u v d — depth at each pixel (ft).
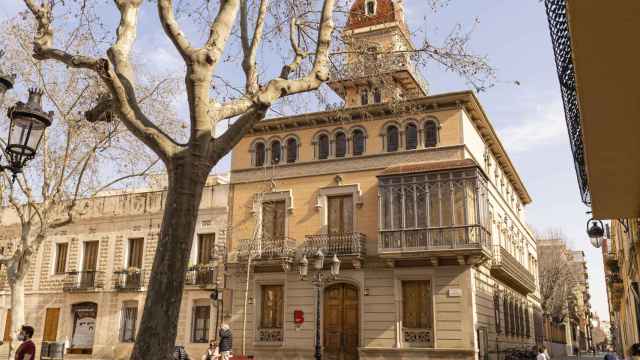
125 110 22.49
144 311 19.84
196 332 97.09
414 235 83.71
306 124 98.78
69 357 103.50
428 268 83.82
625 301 78.33
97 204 111.14
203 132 22.06
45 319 108.78
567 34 19.62
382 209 87.10
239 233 98.37
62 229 112.88
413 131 92.27
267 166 99.81
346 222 92.22
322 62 27.71
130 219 107.55
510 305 113.70
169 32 22.77
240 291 95.09
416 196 85.61
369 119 94.58
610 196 28.37
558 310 194.08
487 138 104.83
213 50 22.97
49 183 65.46
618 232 74.95
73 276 108.06
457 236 81.15
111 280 105.40
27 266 63.31
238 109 24.71
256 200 98.37
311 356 87.35
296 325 89.45
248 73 28.68
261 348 91.04
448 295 81.61
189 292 98.63
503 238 113.19
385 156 91.91
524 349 106.73
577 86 16.88
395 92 48.14
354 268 88.58
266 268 94.22
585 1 12.67
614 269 94.58
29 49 64.39
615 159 23.11
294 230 94.68
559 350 211.82
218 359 69.67
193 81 22.48
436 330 81.05
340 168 94.32
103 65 22.21
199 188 21.70
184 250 20.68
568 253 240.12
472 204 82.64
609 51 14.76
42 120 31.50
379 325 84.74
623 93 17.20
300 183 96.68
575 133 27.48
